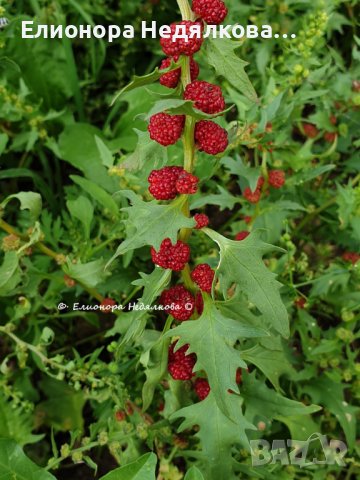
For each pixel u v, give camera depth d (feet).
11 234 0.69
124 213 0.76
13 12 1.04
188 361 0.61
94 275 0.70
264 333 0.52
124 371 0.72
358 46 1.11
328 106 0.87
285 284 0.73
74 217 0.84
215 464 0.60
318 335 0.77
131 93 1.01
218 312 0.54
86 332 0.96
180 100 0.42
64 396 0.87
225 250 0.51
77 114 1.12
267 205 0.79
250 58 0.99
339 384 0.76
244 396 0.64
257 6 1.00
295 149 0.85
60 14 1.02
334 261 0.90
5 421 0.76
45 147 1.07
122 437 0.69
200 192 0.86
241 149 0.91
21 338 0.87
